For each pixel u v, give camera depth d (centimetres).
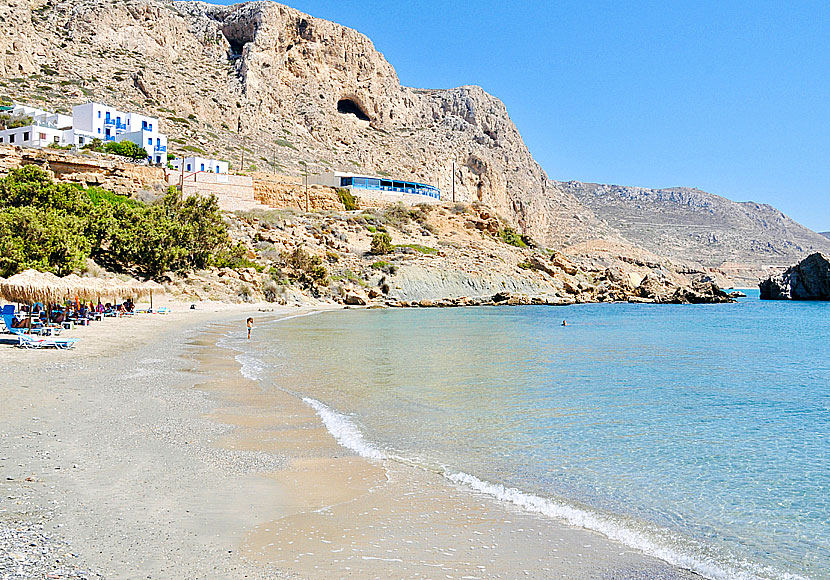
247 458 1116
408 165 17038
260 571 667
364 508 884
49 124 9800
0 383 1711
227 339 3472
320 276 7912
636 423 1561
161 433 1262
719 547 800
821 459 1243
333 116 17312
